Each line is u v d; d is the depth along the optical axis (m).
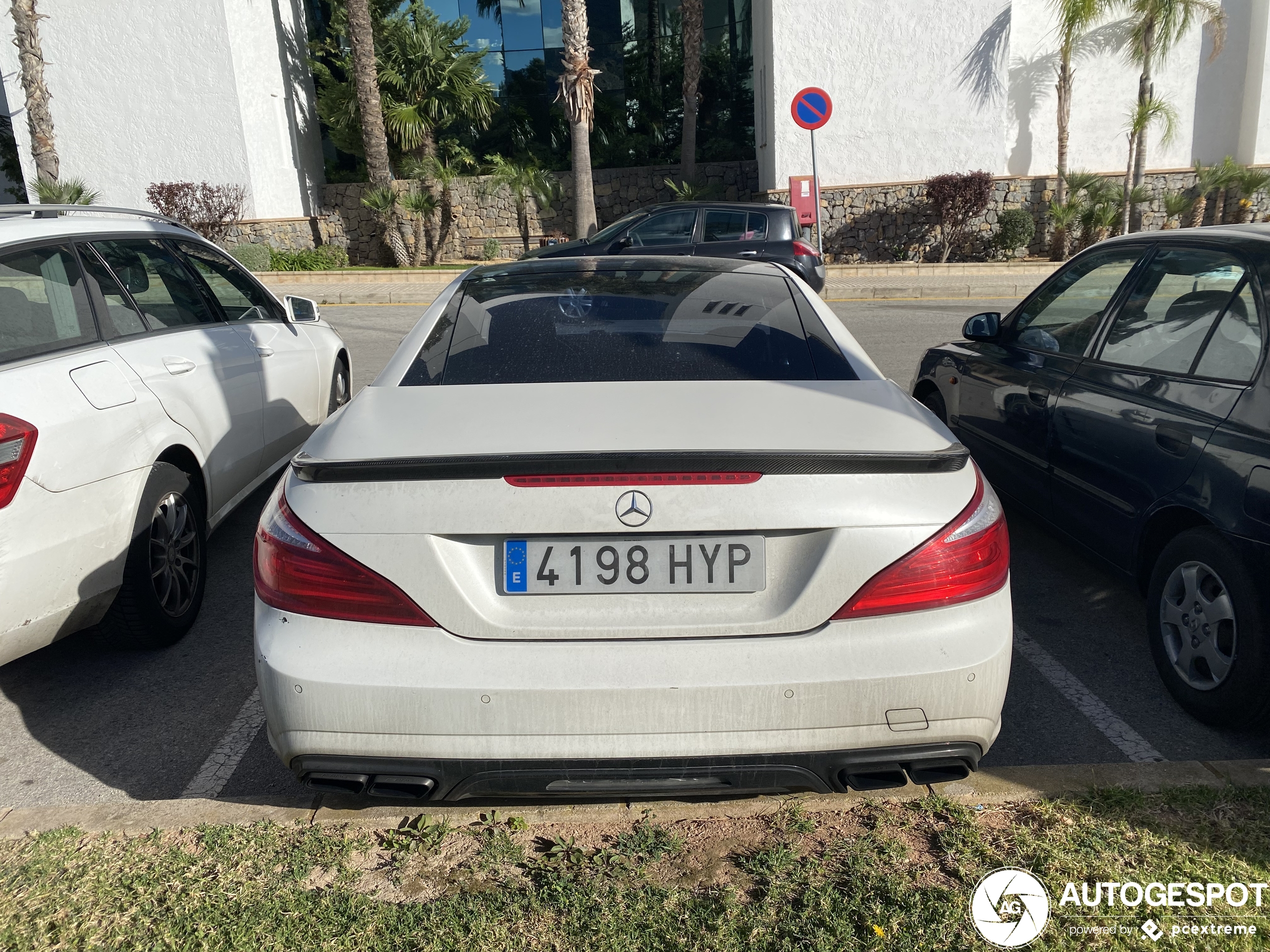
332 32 21.89
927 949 2.05
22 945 2.09
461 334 2.87
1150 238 3.77
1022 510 4.29
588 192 18.83
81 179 19.66
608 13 24.00
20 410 2.89
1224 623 2.93
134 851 2.41
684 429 2.23
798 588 2.08
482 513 2.04
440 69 21.06
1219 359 3.09
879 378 2.64
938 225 18.56
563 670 2.03
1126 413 3.39
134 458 3.34
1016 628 3.81
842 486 2.07
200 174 19.39
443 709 2.03
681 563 2.07
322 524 2.08
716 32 23.80
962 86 18.02
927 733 2.08
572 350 2.74
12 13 16.88
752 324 2.89
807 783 2.13
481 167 22.73
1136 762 2.77
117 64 19.06
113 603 3.37
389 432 2.26
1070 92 18.11
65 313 3.39
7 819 2.56
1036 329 4.27
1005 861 2.32
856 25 18.00
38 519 2.89
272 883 2.28
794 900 2.20
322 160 22.47
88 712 3.26
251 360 4.55
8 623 2.85
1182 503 3.05
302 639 2.08
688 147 21.41
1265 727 2.93
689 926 2.12
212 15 18.52
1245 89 19.00
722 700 2.03
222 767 2.93
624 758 2.05
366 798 2.62
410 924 2.14
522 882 2.28
